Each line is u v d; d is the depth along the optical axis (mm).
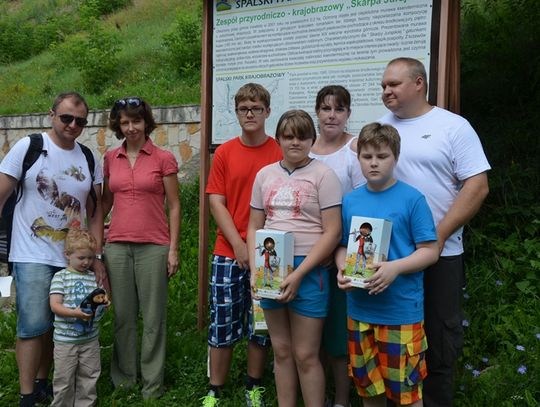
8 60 13859
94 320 3395
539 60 5219
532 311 3758
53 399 3441
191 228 6125
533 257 4152
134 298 3645
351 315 2801
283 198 2883
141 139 3586
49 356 3596
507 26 5750
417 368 2699
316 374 2896
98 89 9734
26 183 3309
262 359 3400
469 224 4633
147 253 3547
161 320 3621
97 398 3582
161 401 3549
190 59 9273
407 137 2881
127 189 3521
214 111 4324
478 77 5699
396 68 2842
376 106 3604
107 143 8352
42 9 17219
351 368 2830
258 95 3201
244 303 3410
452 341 2885
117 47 10805
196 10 12117
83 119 3387
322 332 3109
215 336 3381
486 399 3125
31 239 3326
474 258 4410
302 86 3891
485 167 2771
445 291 2879
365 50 3617
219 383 3482
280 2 3939
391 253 2658
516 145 5090
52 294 3305
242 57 4145
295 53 3902
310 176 2873
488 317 3766
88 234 3395
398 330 2666
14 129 9492
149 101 8148
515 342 3568
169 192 3617
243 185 3277
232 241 3234
